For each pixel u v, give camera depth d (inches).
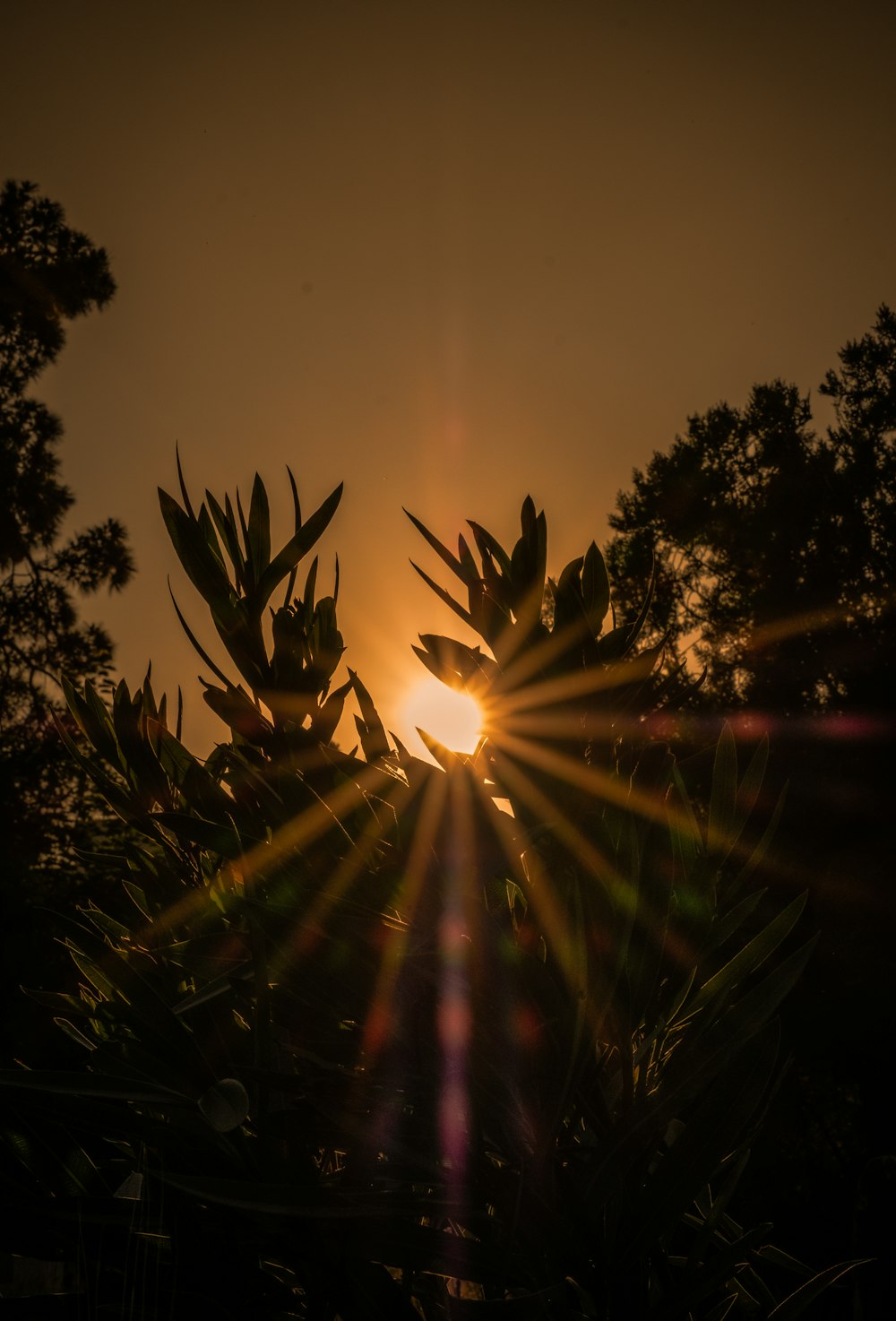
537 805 58.0
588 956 56.9
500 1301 55.4
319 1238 57.6
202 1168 58.6
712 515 783.7
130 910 69.9
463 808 56.5
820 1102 451.5
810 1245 65.9
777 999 56.2
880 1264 60.5
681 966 59.1
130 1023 59.6
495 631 59.4
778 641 639.8
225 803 62.3
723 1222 63.7
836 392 746.2
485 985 56.2
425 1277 60.1
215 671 61.4
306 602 62.6
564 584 58.9
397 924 56.4
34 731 572.7
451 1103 57.1
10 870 424.8
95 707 66.3
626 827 57.4
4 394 679.1
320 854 57.2
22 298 672.4
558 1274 56.7
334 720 62.2
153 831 66.1
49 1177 61.7
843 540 682.8
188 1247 59.4
